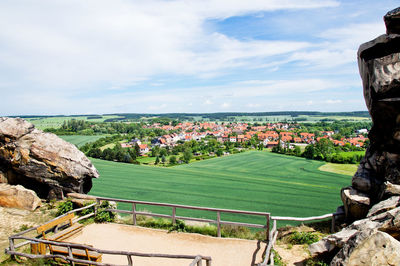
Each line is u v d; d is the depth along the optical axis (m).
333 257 8.10
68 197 15.15
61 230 11.55
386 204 9.14
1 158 16.06
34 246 9.34
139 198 44.62
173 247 10.01
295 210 38.97
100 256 8.33
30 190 15.02
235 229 11.52
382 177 11.23
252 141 158.25
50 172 15.77
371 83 10.71
